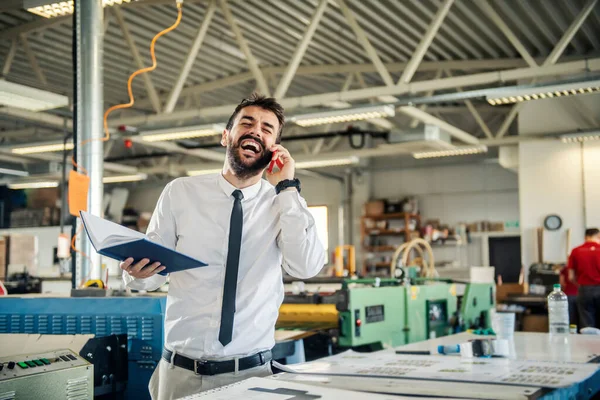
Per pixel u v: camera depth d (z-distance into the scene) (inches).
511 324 124.4
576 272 330.3
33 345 98.5
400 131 422.0
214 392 63.6
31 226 600.4
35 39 365.4
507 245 604.4
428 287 185.2
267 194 86.7
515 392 63.7
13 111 388.2
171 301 83.0
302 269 83.6
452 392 64.0
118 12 327.0
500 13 325.1
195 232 82.5
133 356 121.0
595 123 436.8
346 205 677.9
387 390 66.2
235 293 80.5
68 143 394.6
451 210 636.1
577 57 388.5
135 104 488.7
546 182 448.8
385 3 315.0
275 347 139.1
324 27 354.6
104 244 65.9
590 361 91.9
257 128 82.2
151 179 738.2
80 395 80.2
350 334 151.0
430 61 408.5
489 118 569.9
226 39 378.9
